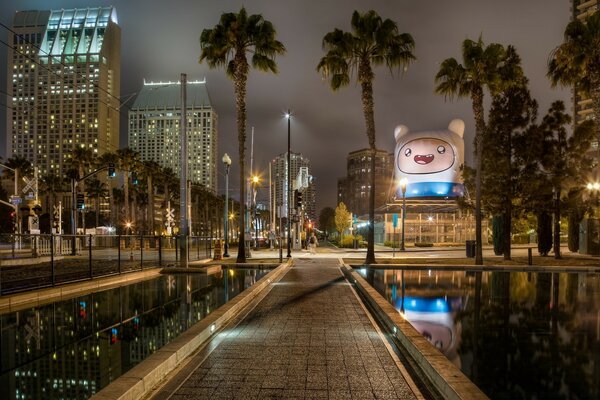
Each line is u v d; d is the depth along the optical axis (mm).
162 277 19703
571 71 23016
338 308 11453
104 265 22219
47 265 20094
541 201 28031
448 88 26500
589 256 32688
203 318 9594
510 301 12867
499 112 28062
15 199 41469
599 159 22109
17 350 7266
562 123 27594
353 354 7109
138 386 5254
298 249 50531
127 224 71000
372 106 26703
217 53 26781
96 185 94688
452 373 5586
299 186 57000
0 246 17375
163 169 86062
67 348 7379
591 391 5641
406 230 64812
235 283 17078
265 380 5844
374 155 26812
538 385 5855
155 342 7766
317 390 5484
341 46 25969
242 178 27812
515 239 65312
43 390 5461
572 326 9406
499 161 27672
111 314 10469
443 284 17328
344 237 64875
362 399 5207
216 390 5473
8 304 11695
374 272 22828
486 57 25047
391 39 25906
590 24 21328
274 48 26984
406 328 8195
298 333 8586
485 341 8133
